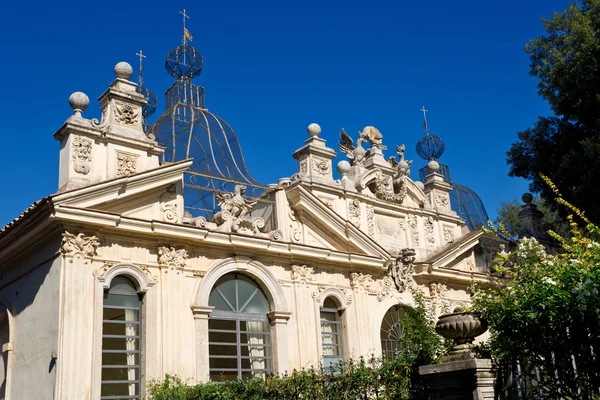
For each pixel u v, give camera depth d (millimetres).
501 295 11039
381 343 22734
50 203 15344
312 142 22891
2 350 18266
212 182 20453
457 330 11219
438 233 26375
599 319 8617
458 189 34125
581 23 24250
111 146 17531
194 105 22672
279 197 20984
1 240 17641
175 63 22984
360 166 24266
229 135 22766
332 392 14922
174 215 18203
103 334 16375
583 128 25500
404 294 23625
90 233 16297
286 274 20453
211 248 18672
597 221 23750
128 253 17031
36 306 16578
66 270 15656
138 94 18453
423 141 30938
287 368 19359
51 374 15180
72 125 16828
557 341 9445
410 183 25672
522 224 29500
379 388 15008
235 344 18812
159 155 18562
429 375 10953
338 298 21625
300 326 20078
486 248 28453
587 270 9266
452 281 25406
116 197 16797
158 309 17125
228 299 19047
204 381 17328
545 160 26344
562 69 24391
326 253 21078
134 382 16562
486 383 10344
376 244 22438
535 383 11312
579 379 9219
